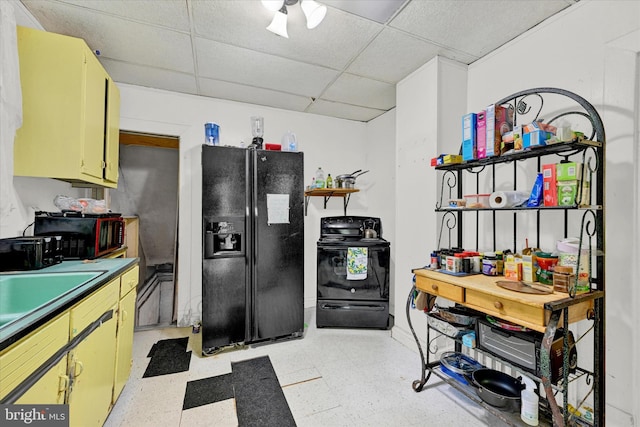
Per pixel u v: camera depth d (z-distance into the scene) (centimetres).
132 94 268
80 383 115
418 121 238
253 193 244
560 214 168
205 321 229
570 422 131
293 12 171
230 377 199
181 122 286
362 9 168
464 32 190
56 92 164
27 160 158
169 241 442
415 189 241
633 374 136
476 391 157
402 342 251
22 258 149
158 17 177
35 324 87
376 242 288
